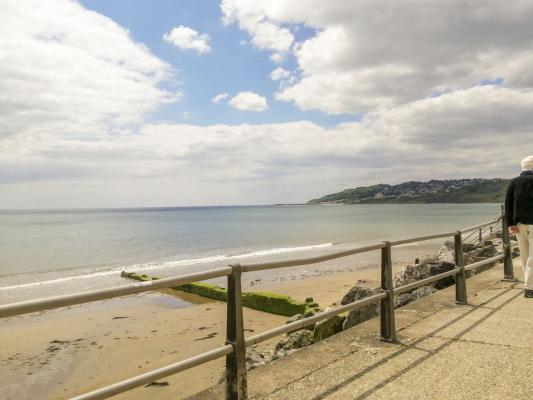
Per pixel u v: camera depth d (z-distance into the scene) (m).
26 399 8.45
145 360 10.53
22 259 35.78
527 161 6.59
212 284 18.86
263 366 3.91
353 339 4.65
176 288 19.55
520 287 7.26
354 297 11.26
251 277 22.94
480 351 4.20
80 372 9.83
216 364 9.46
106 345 11.77
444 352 4.19
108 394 2.31
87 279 24.94
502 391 3.32
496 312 5.67
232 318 2.97
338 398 3.25
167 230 73.69
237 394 2.94
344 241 47.59
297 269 25.56
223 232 66.75
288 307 14.12
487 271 9.12
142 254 38.88
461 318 5.43
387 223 83.88
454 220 90.62
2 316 1.96
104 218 141.12
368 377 3.62
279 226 81.38
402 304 8.98
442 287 9.63
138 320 14.42
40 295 20.36
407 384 3.47
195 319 14.49
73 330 13.30
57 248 44.88
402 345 4.42
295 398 3.26
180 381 8.54
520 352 4.14
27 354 11.13
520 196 6.47
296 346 8.62
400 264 26.61
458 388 3.38
